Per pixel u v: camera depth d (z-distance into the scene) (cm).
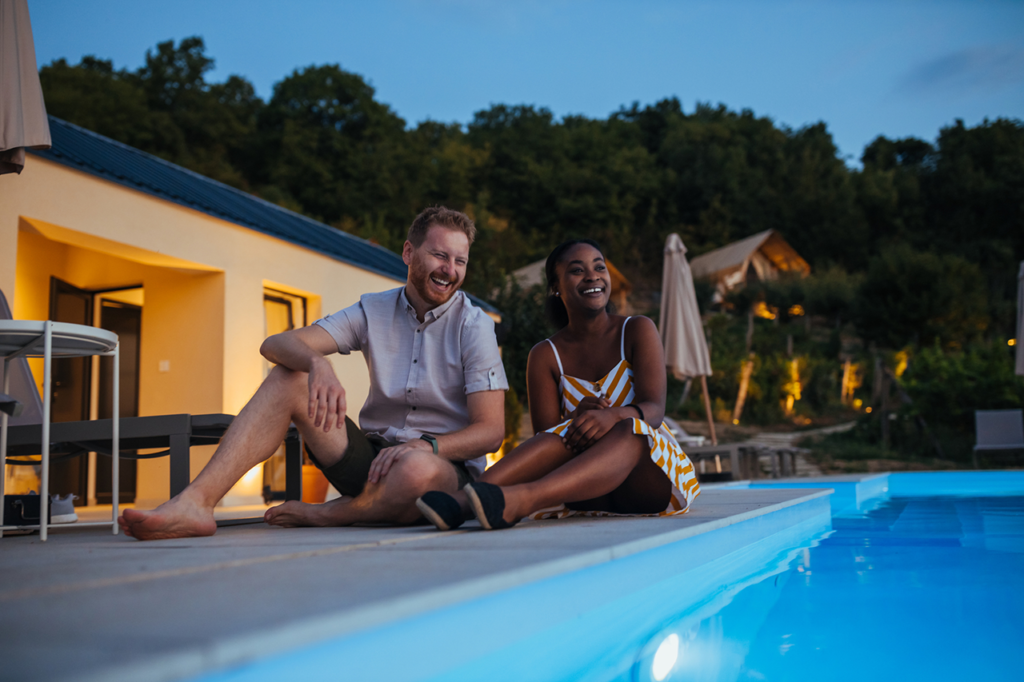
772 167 5188
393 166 4034
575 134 5056
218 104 3850
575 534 157
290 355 197
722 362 1705
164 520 170
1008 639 114
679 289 826
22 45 287
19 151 284
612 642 126
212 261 657
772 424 1534
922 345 2397
